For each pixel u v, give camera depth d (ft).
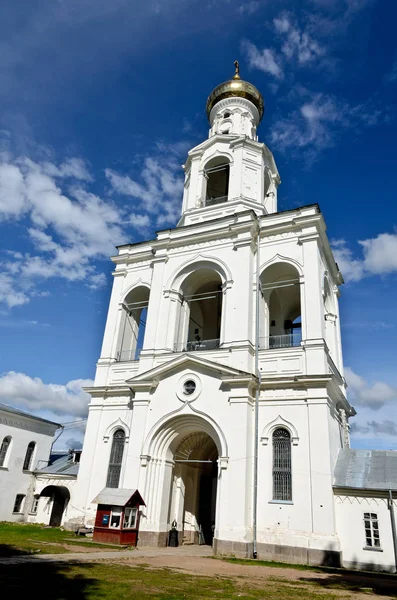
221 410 76.54
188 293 97.30
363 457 74.90
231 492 70.18
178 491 84.79
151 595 34.06
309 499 67.92
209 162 111.96
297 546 65.72
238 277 86.99
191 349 94.07
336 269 102.94
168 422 80.84
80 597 31.17
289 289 103.09
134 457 81.00
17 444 108.17
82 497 86.17
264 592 39.52
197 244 95.71
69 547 62.18
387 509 65.62
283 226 88.79
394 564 62.44
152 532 75.82
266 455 73.46
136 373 92.02
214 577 46.29
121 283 104.53
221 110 122.93
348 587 45.52
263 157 110.83
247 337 80.69
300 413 73.67
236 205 100.83
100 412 92.38
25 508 105.91
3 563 43.50
